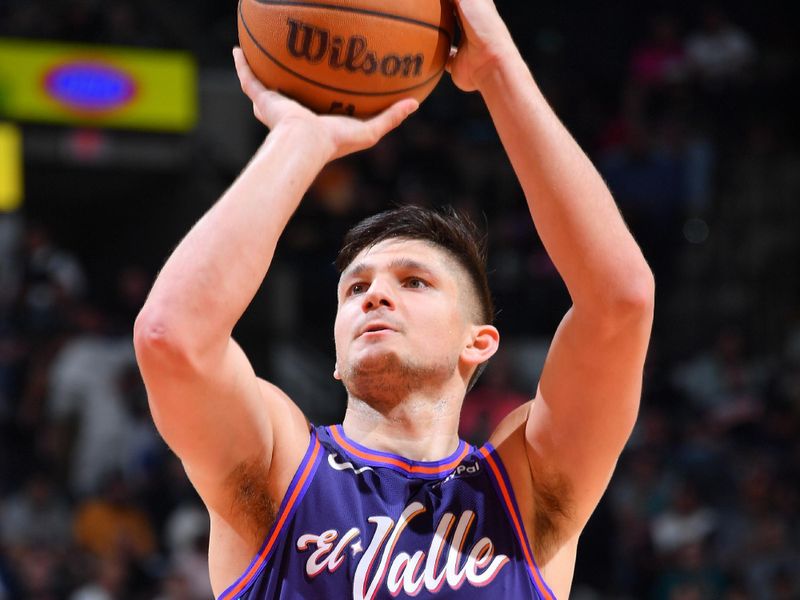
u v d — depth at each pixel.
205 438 3.10
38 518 11.97
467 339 3.63
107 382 13.53
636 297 3.11
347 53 3.28
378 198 16.39
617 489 12.37
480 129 17.88
